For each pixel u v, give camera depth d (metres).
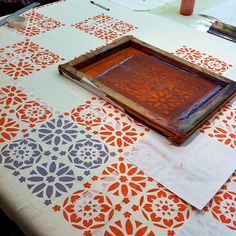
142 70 0.94
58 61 0.99
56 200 0.59
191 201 0.60
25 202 0.58
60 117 0.78
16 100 0.82
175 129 0.73
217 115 0.82
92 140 0.72
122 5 1.41
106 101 0.84
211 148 0.73
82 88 0.88
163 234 0.55
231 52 1.12
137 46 1.05
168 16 1.36
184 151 0.71
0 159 0.66
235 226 0.57
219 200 0.62
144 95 0.84
